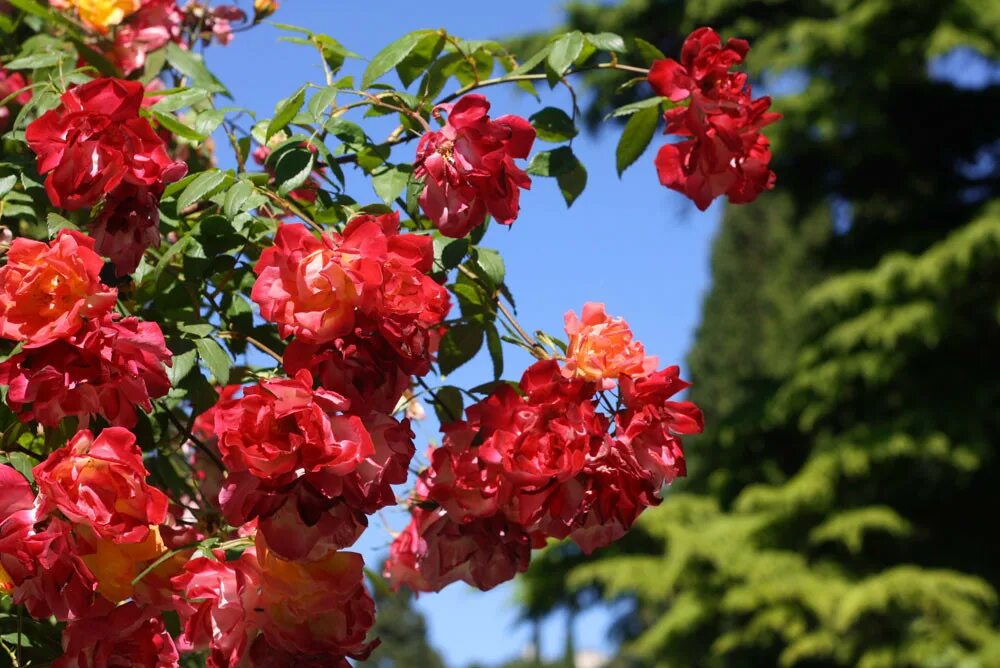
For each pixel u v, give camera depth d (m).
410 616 25.34
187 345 1.27
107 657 1.13
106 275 1.34
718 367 16.28
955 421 8.95
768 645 9.03
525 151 1.25
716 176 1.40
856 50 9.12
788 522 9.33
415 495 1.59
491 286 1.40
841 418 9.84
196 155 1.94
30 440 1.34
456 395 1.45
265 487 1.02
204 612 1.10
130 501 1.03
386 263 1.09
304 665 1.11
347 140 1.46
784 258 15.80
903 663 8.43
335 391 1.09
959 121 9.68
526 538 1.26
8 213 1.43
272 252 1.09
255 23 2.05
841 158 9.48
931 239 9.48
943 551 9.30
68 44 1.74
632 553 10.05
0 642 1.25
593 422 1.20
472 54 1.57
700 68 1.33
